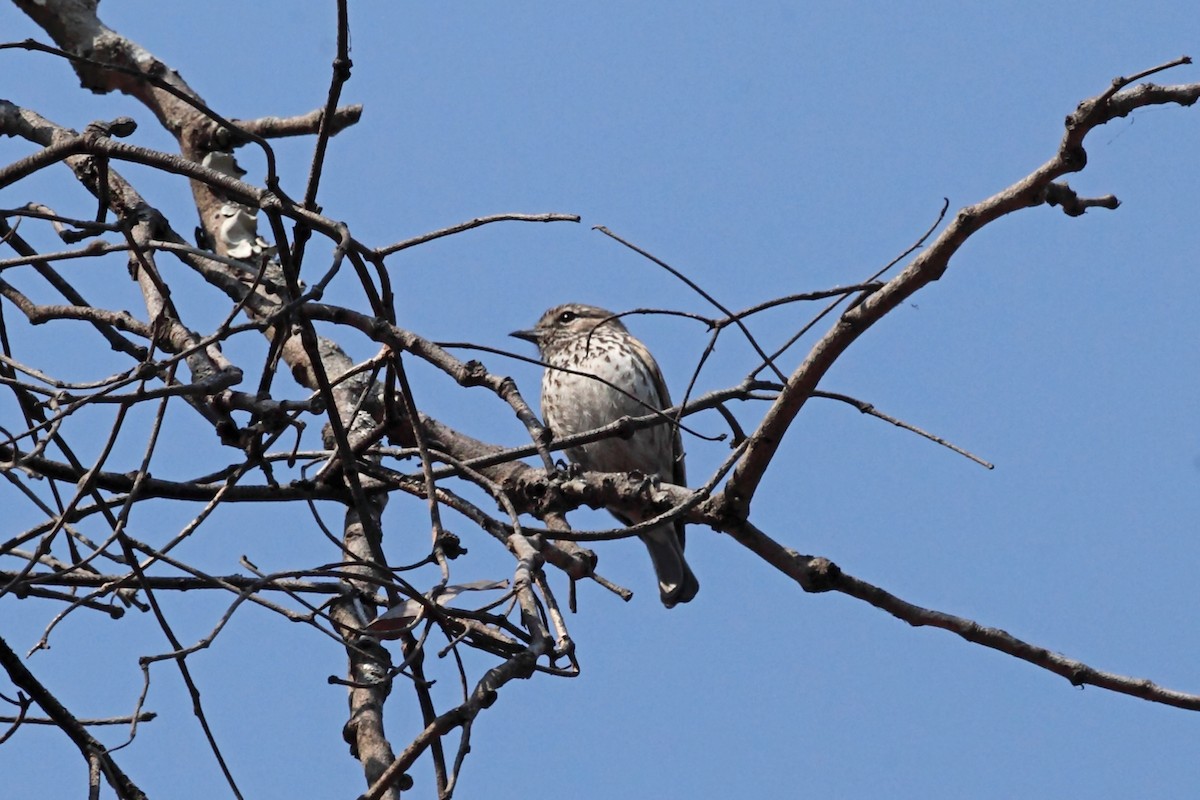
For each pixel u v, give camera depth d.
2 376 8.68
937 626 10.34
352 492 9.27
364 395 9.68
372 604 9.52
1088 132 8.15
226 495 9.62
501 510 9.16
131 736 7.83
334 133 12.57
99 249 8.78
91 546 9.34
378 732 8.55
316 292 7.92
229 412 9.87
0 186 8.85
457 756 7.32
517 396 9.33
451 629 8.39
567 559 10.16
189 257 10.88
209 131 12.65
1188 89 7.98
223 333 7.93
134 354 9.85
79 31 13.13
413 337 9.09
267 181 8.10
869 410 9.54
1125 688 10.12
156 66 12.98
